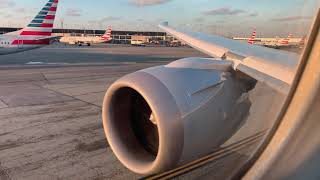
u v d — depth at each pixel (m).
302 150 2.23
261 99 3.40
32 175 7.27
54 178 7.11
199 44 7.96
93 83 22.30
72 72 28.86
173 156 3.69
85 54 58.12
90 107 14.43
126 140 4.37
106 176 7.13
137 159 4.14
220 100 4.09
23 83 21.91
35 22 46.16
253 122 3.27
